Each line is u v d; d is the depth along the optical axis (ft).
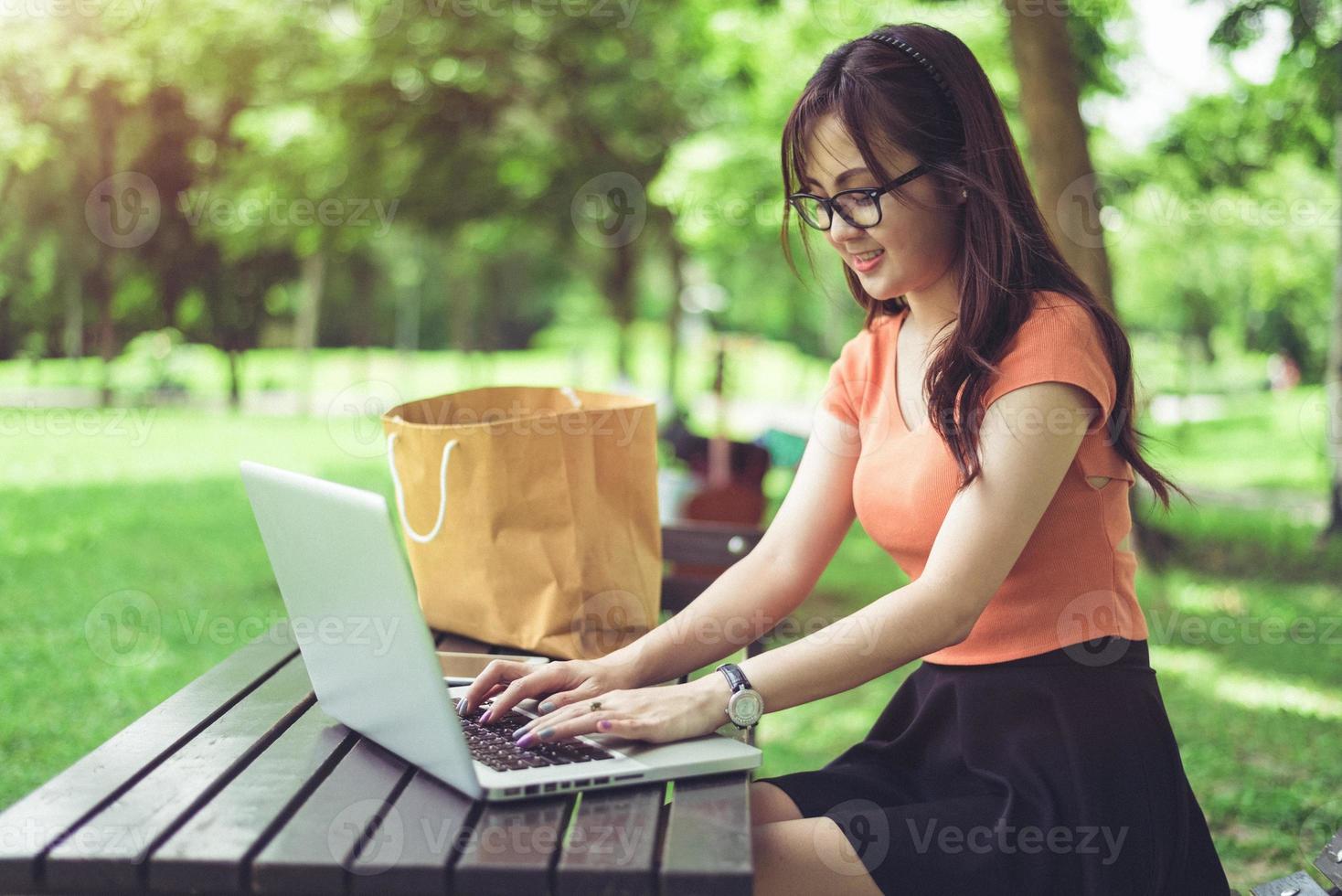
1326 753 13.44
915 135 5.65
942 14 26.73
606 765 4.73
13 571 22.71
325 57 33.47
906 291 5.98
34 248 40.27
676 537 9.18
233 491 34.19
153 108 33.78
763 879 4.97
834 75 5.84
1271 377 61.36
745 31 29.43
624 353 49.67
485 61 33.73
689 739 5.10
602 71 35.09
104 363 46.70
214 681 6.07
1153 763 5.32
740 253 44.29
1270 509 35.35
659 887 3.96
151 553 24.85
